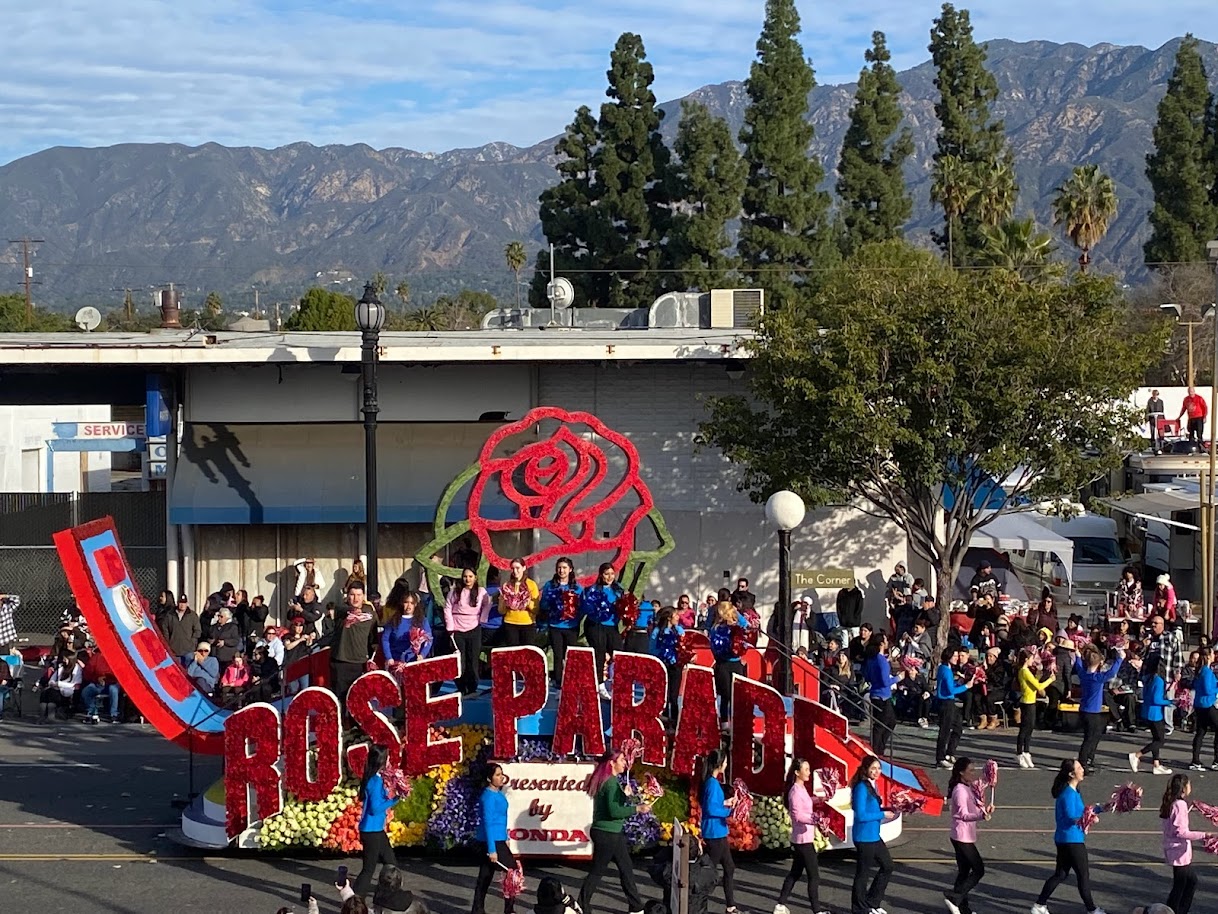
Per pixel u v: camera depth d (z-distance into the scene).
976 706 26.69
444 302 130.62
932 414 28.22
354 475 32.06
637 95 73.50
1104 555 45.12
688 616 22.02
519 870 15.85
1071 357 27.77
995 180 75.44
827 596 33.28
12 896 17.09
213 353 31.00
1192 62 79.69
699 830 16.56
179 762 24.27
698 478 33.34
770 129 70.81
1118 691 26.25
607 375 33.28
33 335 35.41
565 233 74.44
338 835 18.55
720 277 70.88
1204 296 73.25
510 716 18.44
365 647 19.80
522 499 22.62
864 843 15.98
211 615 29.41
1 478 45.12
